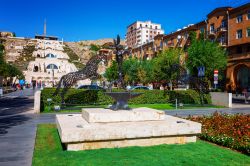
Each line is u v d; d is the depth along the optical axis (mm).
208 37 48312
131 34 139375
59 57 112500
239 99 34750
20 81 75750
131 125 7449
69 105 20188
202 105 22812
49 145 7629
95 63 18703
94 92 21109
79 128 6871
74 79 18766
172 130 7613
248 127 9719
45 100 19672
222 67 39375
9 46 133750
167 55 42969
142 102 22734
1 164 6094
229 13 44375
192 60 38125
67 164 5754
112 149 6930
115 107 9094
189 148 7238
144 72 52625
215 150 7137
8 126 11719
